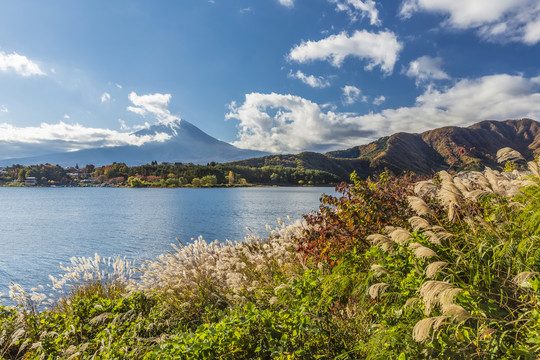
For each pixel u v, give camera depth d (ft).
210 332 14.98
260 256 26.32
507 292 9.56
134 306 25.04
